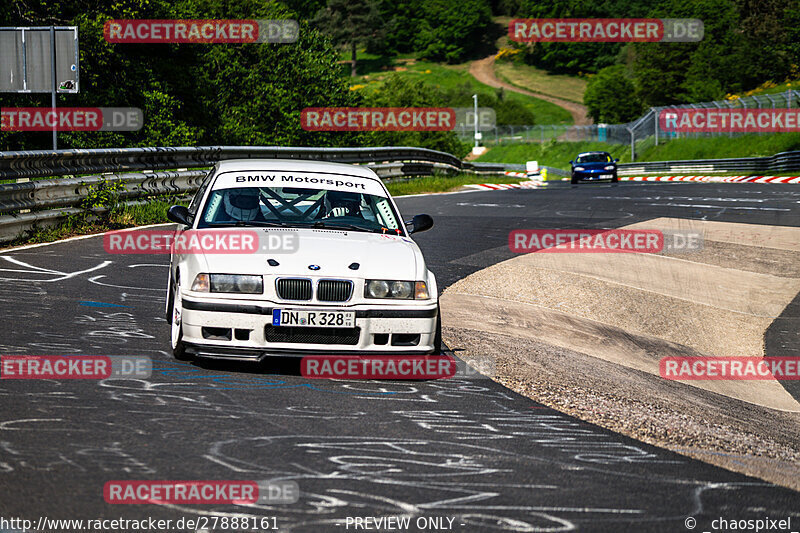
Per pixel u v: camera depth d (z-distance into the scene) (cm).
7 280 3169
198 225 2273
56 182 4412
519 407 1980
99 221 4844
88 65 9944
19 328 2402
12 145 9200
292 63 15238
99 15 9919
